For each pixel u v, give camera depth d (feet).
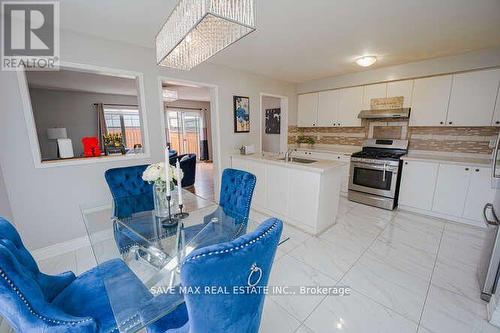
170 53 5.27
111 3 5.86
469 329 4.88
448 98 10.38
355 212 11.43
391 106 12.15
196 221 6.07
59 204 7.74
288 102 15.97
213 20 4.03
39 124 17.80
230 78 12.20
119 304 3.56
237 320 2.76
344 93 14.02
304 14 6.54
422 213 10.97
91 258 7.58
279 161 10.25
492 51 9.10
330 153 14.25
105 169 8.57
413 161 10.91
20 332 2.94
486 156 10.42
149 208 6.82
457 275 6.60
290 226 9.89
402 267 7.00
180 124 26.45
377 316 5.24
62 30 7.22
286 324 5.05
